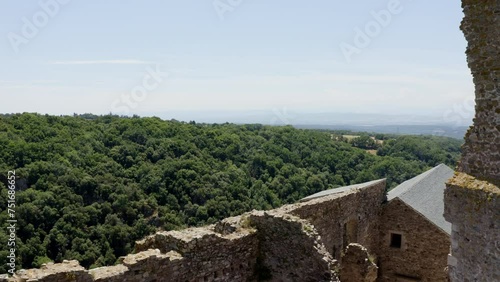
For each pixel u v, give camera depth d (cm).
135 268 962
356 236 1819
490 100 770
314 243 1191
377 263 2031
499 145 755
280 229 1252
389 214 2014
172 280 1038
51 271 849
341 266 1508
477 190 764
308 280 1198
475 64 788
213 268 1142
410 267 1964
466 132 826
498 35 746
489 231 741
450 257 831
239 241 1219
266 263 1277
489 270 742
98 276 902
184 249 1075
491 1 754
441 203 2088
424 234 1927
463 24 808
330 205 1595
